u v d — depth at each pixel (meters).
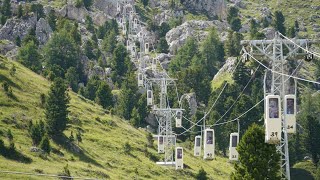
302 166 193.50
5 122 147.25
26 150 133.50
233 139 98.75
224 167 187.12
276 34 78.75
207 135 102.25
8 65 190.38
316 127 197.38
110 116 191.00
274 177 95.12
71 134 152.12
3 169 118.62
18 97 164.75
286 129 75.94
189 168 168.25
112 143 163.00
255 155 95.56
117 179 137.50
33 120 155.25
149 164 157.00
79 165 138.25
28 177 117.75
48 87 187.25
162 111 167.88
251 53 80.25
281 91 78.69
